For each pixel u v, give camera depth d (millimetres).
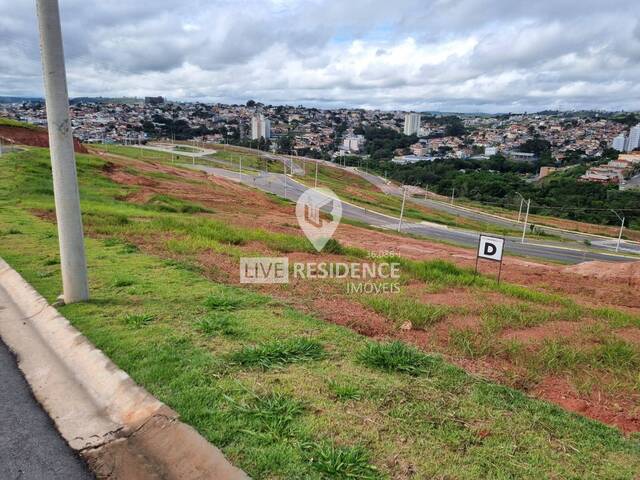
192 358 4129
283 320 5301
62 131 5133
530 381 4336
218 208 26922
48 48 4879
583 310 7293
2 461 3000
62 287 6086
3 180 21359
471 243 41219
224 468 2740
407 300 6730
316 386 3727
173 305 5625
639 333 6117
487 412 3461
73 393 3805
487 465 2834
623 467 2908
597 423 3459
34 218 12156
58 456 3064
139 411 3414
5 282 6590
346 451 2848
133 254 8578
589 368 4719
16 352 4535
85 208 15570
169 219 14758
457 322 5934
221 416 3236
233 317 5281
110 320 5016
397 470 2754
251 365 4051
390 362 4152
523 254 39562
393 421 3266
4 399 3713
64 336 4684
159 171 48750
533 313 6559
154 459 2982
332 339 4785
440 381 3936
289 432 3070
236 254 9398
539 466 2863
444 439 3080
